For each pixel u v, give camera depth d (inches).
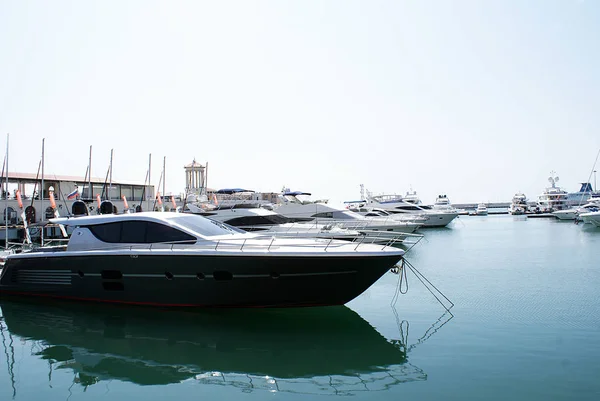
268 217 977.5
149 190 1868.8
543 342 383.6
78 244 522.6
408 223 1241.4
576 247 1115.3
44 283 534.6
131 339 414.3
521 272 753.0
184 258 453.7
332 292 446.9
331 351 376.8
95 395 304.5
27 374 341.1
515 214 3823.8
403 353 366.6
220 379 327.0
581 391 288.7
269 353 375.6
